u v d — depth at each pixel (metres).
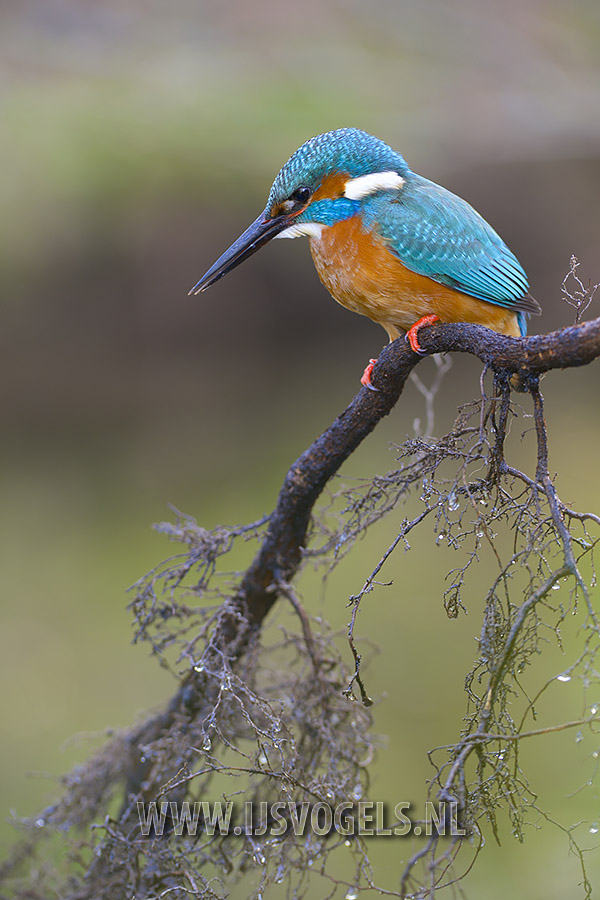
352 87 20.56
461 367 15.92
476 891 6.91
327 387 16.41
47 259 16.83
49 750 8.79
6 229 16.77
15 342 16.53
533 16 22.31
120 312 16.92
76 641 10.34
